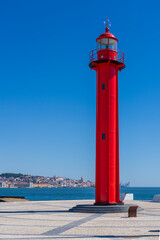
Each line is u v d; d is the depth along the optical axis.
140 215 23.50
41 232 15.04
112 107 28.47
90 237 13.62
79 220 20.05
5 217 22.12
